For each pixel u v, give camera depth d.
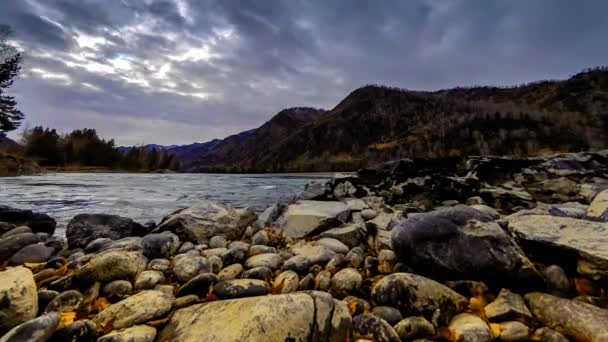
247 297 2.93
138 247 4.61
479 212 3.80
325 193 11.94
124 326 2.63
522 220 4.21
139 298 2.93
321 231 6.02
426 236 3.64
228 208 6.89
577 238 3.40
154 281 3.56
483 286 3.19
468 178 10.55
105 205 11.98
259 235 5.71
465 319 2.72
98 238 5.84
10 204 12.07
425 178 11.22
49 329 2.37
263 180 38.66
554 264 3.39
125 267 3.60
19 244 5.03
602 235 3.36
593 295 2.98
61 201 13.20
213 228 6.10
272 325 2.41
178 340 2.42
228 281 3.42
